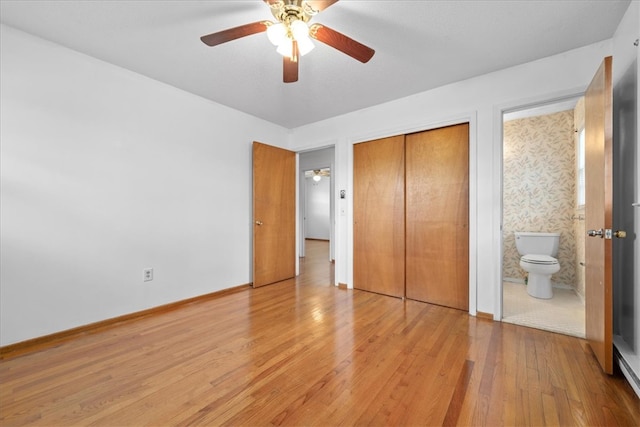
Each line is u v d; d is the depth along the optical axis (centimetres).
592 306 186
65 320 221
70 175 224
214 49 222
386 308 284
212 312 274
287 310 278
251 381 161
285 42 166
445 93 281
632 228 170
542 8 174
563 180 358
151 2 171
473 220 263
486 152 257
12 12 181
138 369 173
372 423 129
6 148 197
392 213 326
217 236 333
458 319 254
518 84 241
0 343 193
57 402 143
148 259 272
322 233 984
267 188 381
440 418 132
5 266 196
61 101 220
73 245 226
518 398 145
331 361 182
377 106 332
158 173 279
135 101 262
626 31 175
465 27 192
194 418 132
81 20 189
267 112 361
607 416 132
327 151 568
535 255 336
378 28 193
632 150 170
